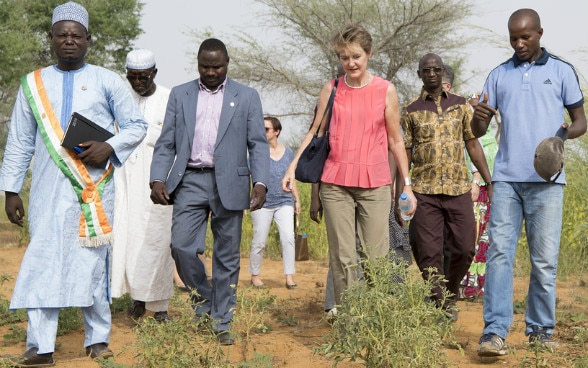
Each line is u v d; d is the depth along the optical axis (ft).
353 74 20.63
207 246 44.98
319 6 95.30
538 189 19.47
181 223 21.50
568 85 19.56
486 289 20.01
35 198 18.95
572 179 37.52
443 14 91.86
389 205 21.16
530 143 19.57
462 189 22.90
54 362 19.11
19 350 21.09
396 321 17.22
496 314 19.83
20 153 19.35
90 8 94.07
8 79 63.57
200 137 21.39
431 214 22.95
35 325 18.76
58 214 18.79
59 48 19.08
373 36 96.78
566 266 34.27
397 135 21.25
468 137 23.67
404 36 94.99
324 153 21.06
